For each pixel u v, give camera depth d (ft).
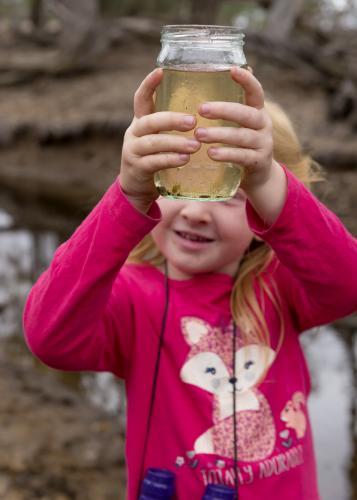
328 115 24.06
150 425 4.30
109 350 4.27
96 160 25.00
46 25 48.44
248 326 4.34
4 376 10.33
